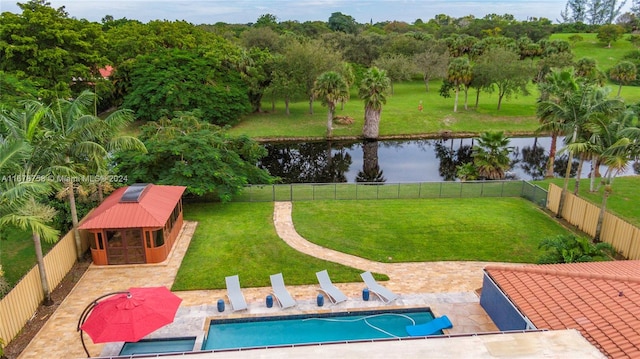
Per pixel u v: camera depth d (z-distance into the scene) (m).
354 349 10.70
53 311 16.50
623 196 31.16
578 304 13.14
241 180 27.78
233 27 126.94
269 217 26.22
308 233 23.83
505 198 30.52
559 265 15.91
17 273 19.39
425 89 84.69
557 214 26.50
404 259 21.12
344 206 28.41
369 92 52.69
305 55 58.97
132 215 19.72
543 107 26.91
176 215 23.28
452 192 30.69
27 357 14.00
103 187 23.52
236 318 16.25
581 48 111.12
